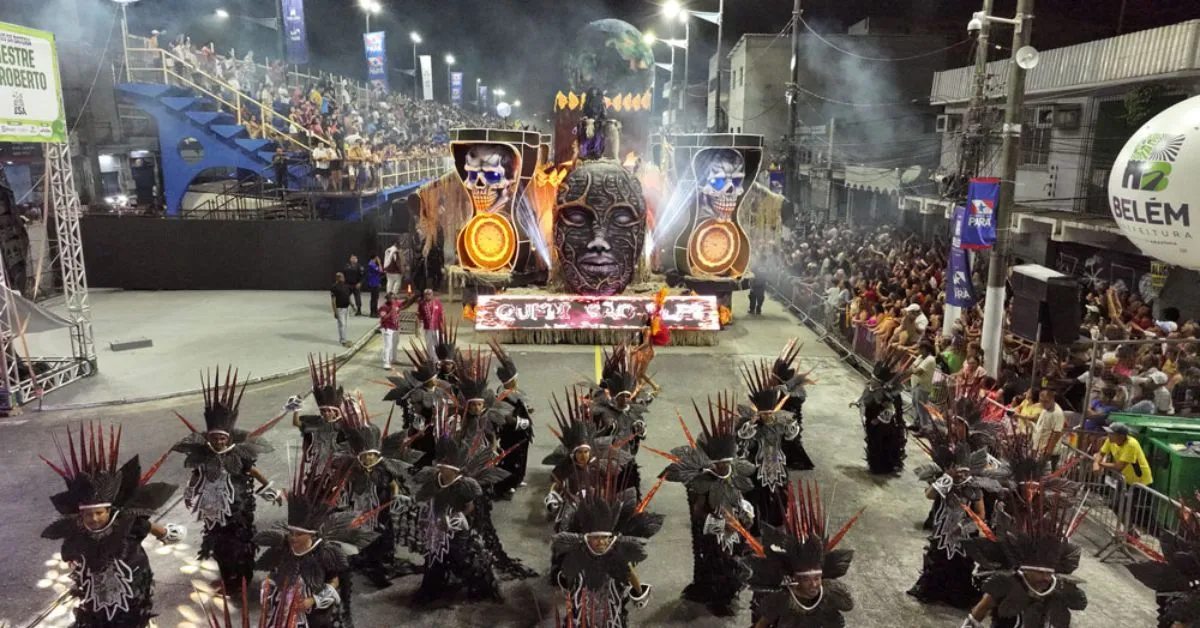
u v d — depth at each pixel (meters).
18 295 15.27
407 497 8.88
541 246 22.78
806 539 6.04
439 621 8.32
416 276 25.89
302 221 26.70
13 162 26.53
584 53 22.11
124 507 7.17
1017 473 8.48
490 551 9.00
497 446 10.52
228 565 8.68
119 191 32.81
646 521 6.76
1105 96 21.06
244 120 28.25
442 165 41.22
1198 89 17.75
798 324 22.95
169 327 21.47
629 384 10.35
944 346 15.11
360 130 33.00
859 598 8.91
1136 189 9.67
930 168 28.84
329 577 6.91
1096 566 9.60
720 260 21.70
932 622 8.45
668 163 23.83
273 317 22.78
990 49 37.25
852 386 17.11
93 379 16.61
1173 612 6.37
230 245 26.88
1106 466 10.43
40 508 10.91
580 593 6.65
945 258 22.69
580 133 21.81
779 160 32.56
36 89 15.02
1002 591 6.31
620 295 20.47
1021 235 24.58
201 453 8.52
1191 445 10.38
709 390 16.55
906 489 11.81
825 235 28.34
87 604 7.02
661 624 8.31
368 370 17.86
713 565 8.44
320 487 7.16
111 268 27.00
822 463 12.77
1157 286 17.61
